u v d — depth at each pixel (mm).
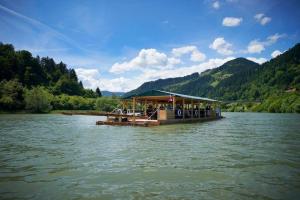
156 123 26812
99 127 25297
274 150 11719
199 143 13859
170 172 7727
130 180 6926
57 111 90938
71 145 13023
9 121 36969
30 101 80938
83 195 5805
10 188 6270
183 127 25328
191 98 34594
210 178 7137
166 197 5699
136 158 9727
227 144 13609
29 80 133125
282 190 6207
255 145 13312
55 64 192250
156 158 9734
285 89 156500
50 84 152000
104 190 6133
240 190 6180
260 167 8422
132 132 19906
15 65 131000
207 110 44719
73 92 154125
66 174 7496
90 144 13367
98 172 7719
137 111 40312
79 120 41750
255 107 128250
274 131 22125
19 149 11805
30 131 21094
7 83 86312
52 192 5988
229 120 44031
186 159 9562
